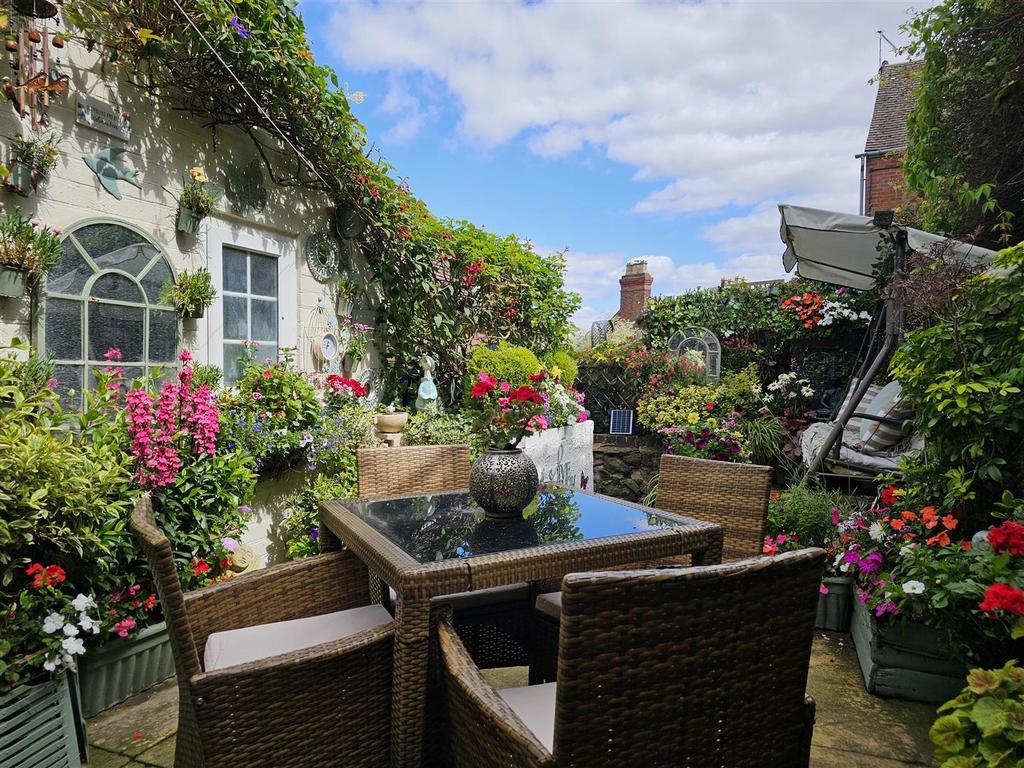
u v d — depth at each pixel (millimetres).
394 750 1455
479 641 2188
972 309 2539
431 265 4828
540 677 2145
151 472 2371
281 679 1308
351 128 3770
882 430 4387
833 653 2812
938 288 2766
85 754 1936
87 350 2645
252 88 3160
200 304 3102
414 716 1433
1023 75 3666
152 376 2498
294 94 3328
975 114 3955
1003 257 2354
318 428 3582
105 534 2066
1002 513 2145
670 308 7574
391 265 4570
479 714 1223
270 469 3426
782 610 1182
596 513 2029
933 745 2068
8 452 1801
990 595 1490
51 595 1919
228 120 3264
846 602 3039
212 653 1581
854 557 2719
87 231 2639
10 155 2309
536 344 6227
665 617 1046
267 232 3697
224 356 3408
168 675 2467
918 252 3836
